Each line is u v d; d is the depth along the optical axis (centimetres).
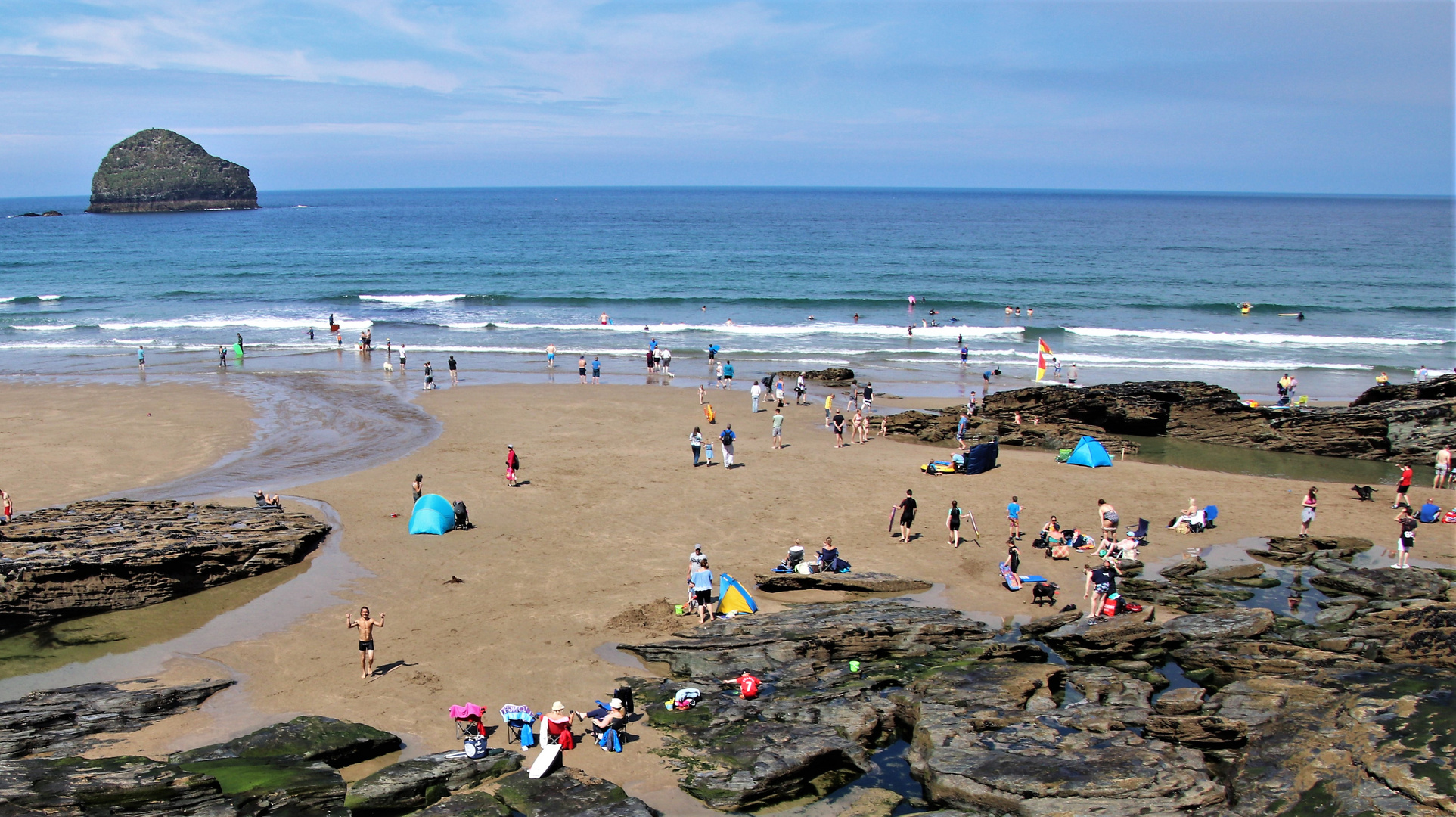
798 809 1284
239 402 4003
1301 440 3516
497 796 1271
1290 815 1154
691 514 2609
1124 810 1177
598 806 1237
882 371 5016
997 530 2511
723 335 6128
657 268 9838
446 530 2442
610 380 4675
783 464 3127
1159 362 5231
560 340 5897
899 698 1551
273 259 10575
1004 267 10012
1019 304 7306
